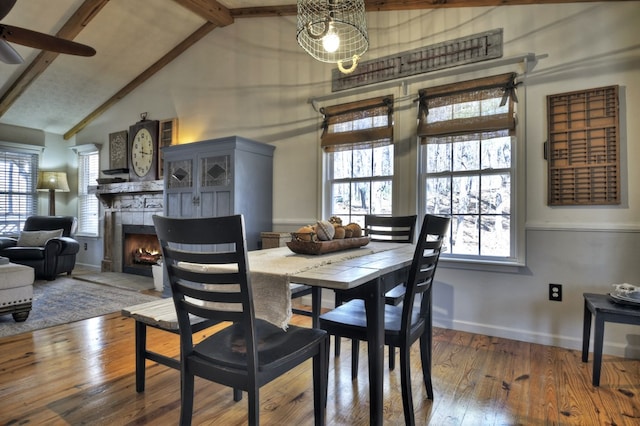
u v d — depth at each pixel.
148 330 2.94
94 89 5.38
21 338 2.73
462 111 2.96
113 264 5.62
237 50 4.33
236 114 4.34
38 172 6.26
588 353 2.37
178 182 4.11
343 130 3.55
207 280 1.23
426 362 1.86
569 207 2.60
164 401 1.85
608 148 2.48
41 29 4.00
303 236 1.87
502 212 2.88
